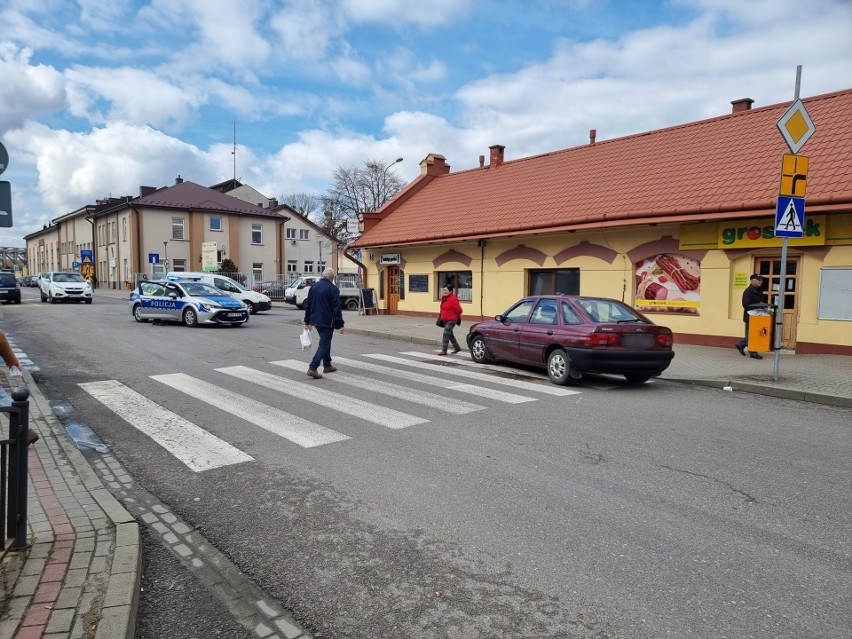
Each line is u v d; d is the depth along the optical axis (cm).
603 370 911
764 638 288
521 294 1848
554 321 998
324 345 979
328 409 752
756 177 1377
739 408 796
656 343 937
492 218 1961
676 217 1381
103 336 1535
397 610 315
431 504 452
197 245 4750
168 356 1198
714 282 1386
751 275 1245
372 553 377
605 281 1605
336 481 500
